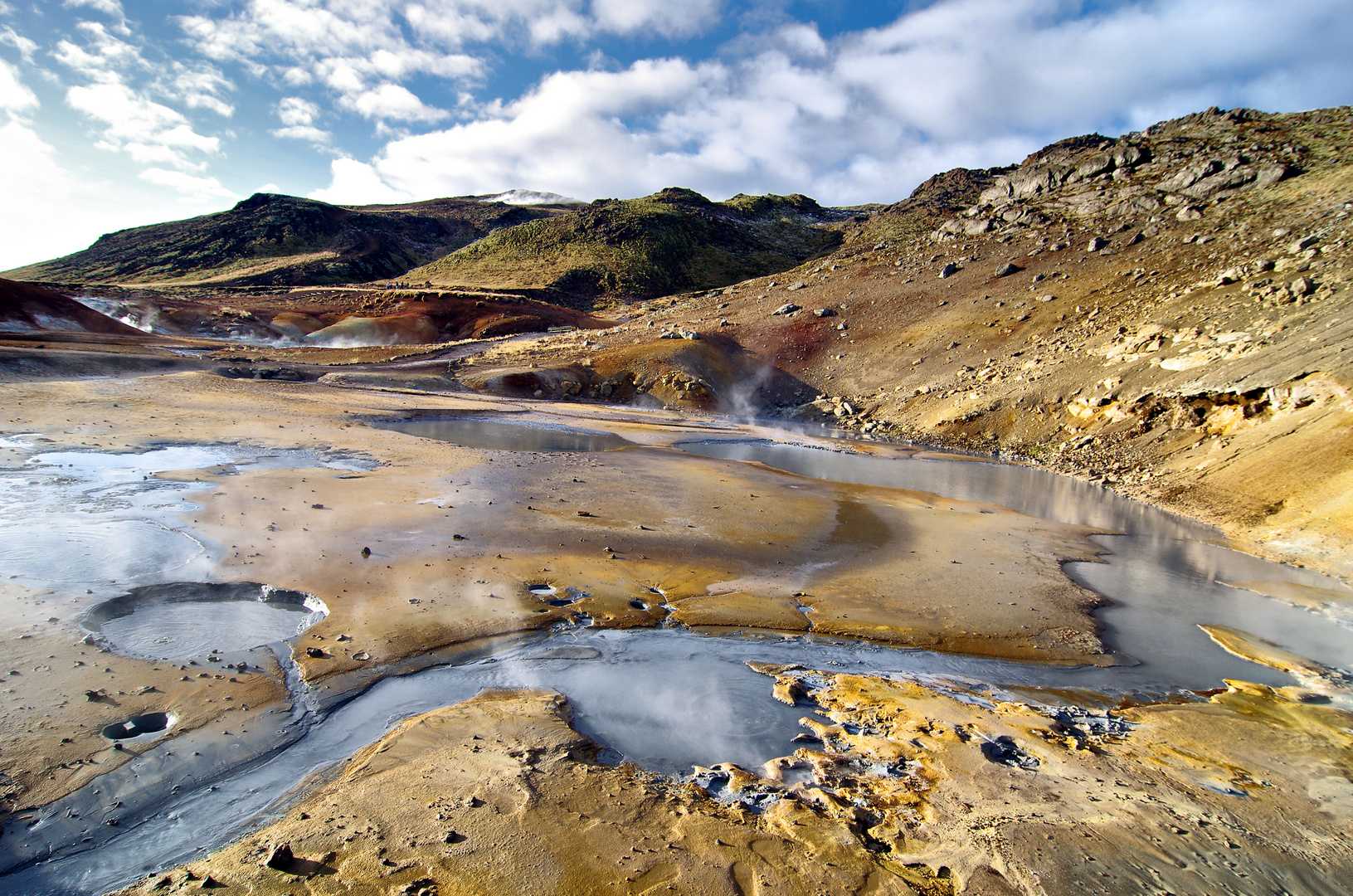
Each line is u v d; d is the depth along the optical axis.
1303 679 10.57
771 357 53.56
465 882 5.07
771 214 157.88
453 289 89.06
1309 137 50.81
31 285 49.66
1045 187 70.06
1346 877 5.93
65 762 6.21
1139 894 5.54
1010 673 10.43
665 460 25.80
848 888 5.35
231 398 29.33
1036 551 16.72
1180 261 40.94
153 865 5.26
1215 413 25.42
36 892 4.97
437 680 8.60
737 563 14.14
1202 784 7.41
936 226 111.62
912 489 24.23
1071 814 6.63
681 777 6.96
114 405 24.36
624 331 62.41
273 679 8.02
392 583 11.17
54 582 10.02
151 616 9.52
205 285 97.88
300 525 13.64
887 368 47.78
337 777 6.48
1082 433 31.50
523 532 14.73
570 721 7.91
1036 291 48.31
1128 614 13.11
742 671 9.63
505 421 34.22
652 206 136.00
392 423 29.88
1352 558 15.92
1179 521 21.14
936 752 7.65
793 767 7.23
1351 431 19.19
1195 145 59.72
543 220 129.25
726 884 5.29
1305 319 24.89
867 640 11.12
